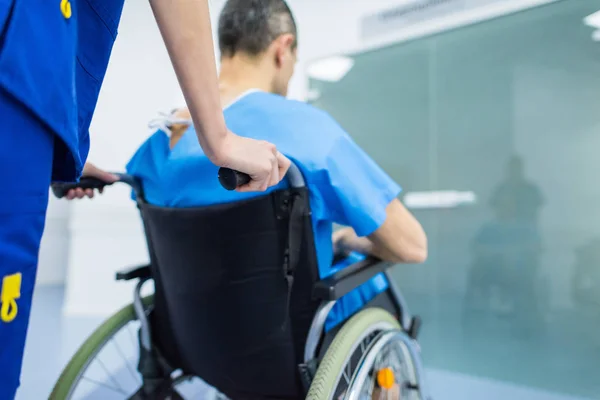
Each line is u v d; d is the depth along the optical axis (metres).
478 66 2.16
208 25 0.40
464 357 2.22
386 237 0.80
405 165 2.40
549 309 1.99
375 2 2.48
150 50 2.98
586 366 1.90
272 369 0.78
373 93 2.49
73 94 0.38
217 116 0.42
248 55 0.87
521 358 2.06
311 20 2.69
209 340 0.79
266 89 0.89
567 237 1.94
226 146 0.43
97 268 3.24
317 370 0.70
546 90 1.98
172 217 0.76
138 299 0.93
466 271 2.22
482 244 2.17
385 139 2.46
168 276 0.81
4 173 0.32
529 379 2.03
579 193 1.91
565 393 1.93
